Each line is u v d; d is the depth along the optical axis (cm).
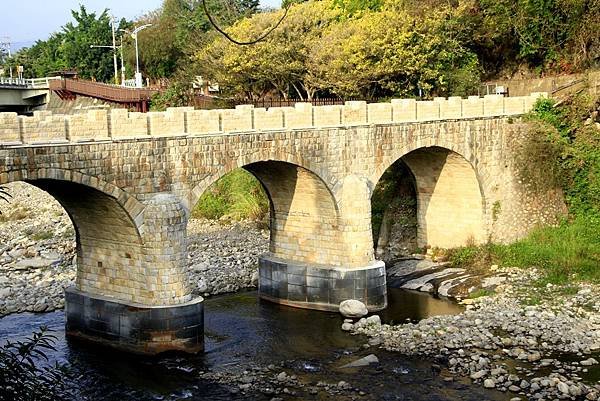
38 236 5347
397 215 5006
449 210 4681
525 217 4662
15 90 7156
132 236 2977
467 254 4484
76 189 2834
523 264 4278
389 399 2597
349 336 3322
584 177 4659
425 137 4122
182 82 6738
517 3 5916
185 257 3036
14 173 2500
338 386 2727
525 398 2553
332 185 3666
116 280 3098
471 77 5884
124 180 2853
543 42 5931
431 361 2947
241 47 6044
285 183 3803
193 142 3083
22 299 3809
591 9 5616
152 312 2967
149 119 2948
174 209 2967
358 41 5566
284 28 5984
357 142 3759
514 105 4716
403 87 5838
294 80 6159
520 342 3094
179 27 8450
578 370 2783
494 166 4547
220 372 2894
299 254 3888
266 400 2627
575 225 4609
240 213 5841
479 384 2698
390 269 4494
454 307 3759
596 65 5675
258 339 3294
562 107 4844
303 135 3509
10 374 1369
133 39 8756
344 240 3725
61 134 2659
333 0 6725
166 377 2842
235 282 4222
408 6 5984
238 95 6450
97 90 6681
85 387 2741
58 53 11300
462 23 6003
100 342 3130
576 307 3547
